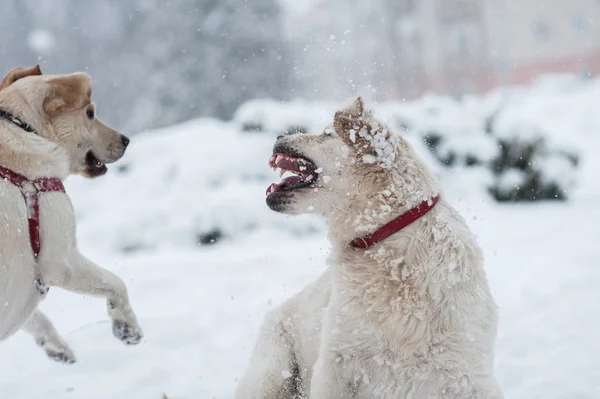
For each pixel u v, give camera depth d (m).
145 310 6.52
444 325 3.00
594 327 5.11
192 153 12.21
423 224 3.14
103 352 5.34
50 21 33.66
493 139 12.38
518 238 8.86
